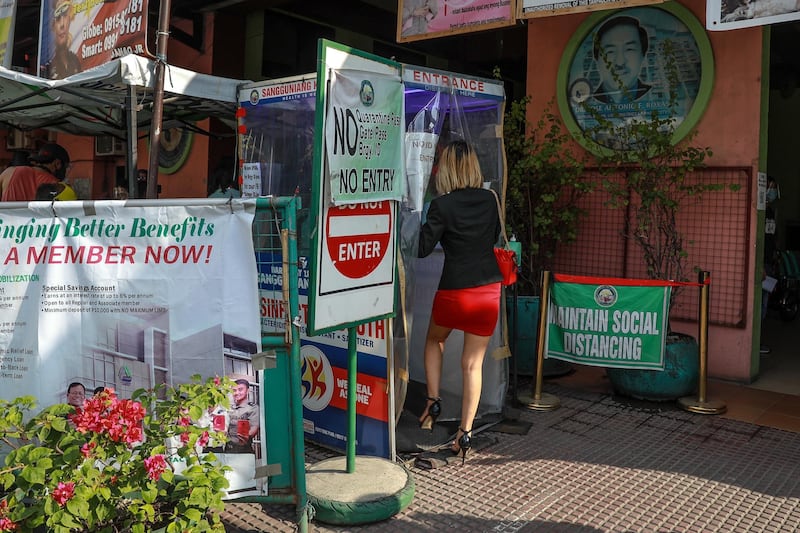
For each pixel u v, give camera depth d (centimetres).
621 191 589
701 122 601
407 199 430
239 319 293
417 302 480
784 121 1051
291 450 302
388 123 351
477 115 467
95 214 301
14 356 308
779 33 767
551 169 612
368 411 410
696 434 467
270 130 467
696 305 606
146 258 299
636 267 634
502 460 416
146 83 468
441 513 346
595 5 525
